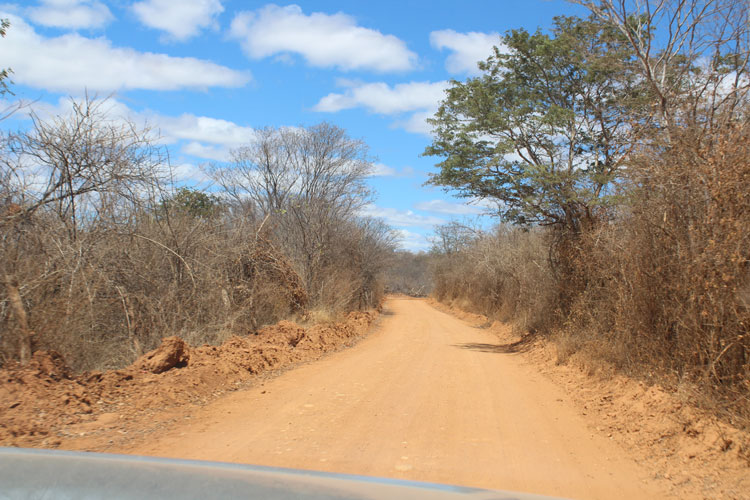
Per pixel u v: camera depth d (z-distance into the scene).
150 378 8.89
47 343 8.72
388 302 55.72
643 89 13.77
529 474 5.37
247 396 8.80
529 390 9.87
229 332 13.82
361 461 5.59
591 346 11.16
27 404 6.76
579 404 8.70
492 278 28.16
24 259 9.06
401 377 10.82
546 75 15.79
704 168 7.53
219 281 14.43
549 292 16.41
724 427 5.97
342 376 10.82
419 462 5.61
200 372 9.39
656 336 8.52
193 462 2.32
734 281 6.84
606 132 14.80
